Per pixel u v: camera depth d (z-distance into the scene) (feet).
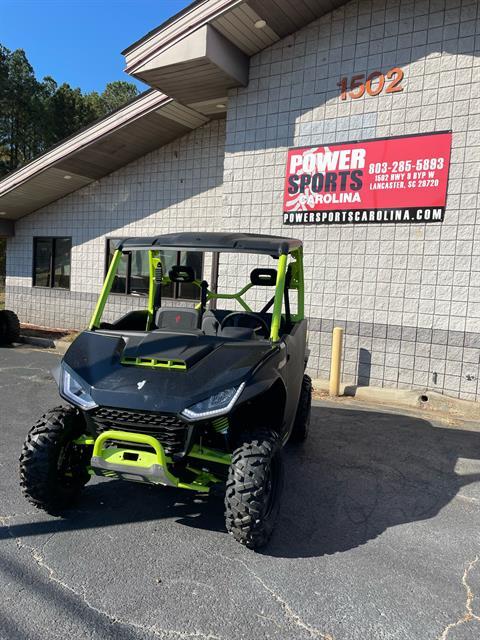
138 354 11.72
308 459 17.20
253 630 8.55
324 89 27.45
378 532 12.28
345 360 27.37
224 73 28.12
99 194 43.01
